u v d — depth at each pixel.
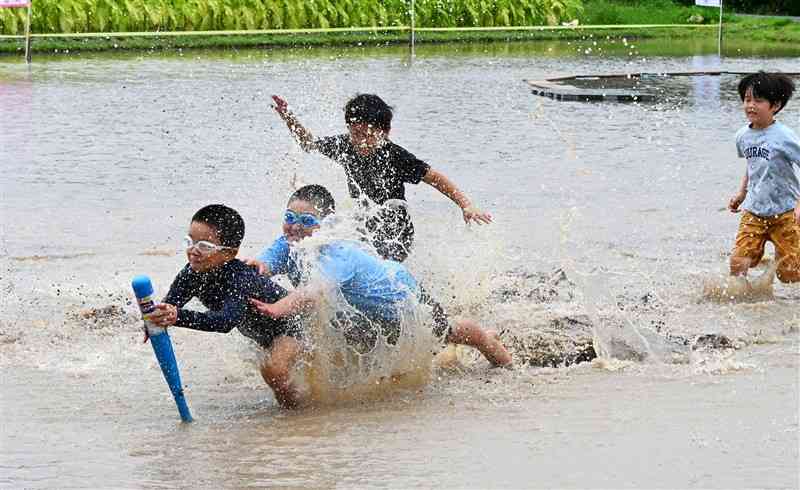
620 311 18.25
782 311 18.39
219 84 51.81
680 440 12.62
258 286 13.98
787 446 12.39
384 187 17.20
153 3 77.12
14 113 42.31
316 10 81.19
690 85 54.41
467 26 86.88
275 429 13.34
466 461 12.12
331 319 14.38
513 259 21.50
